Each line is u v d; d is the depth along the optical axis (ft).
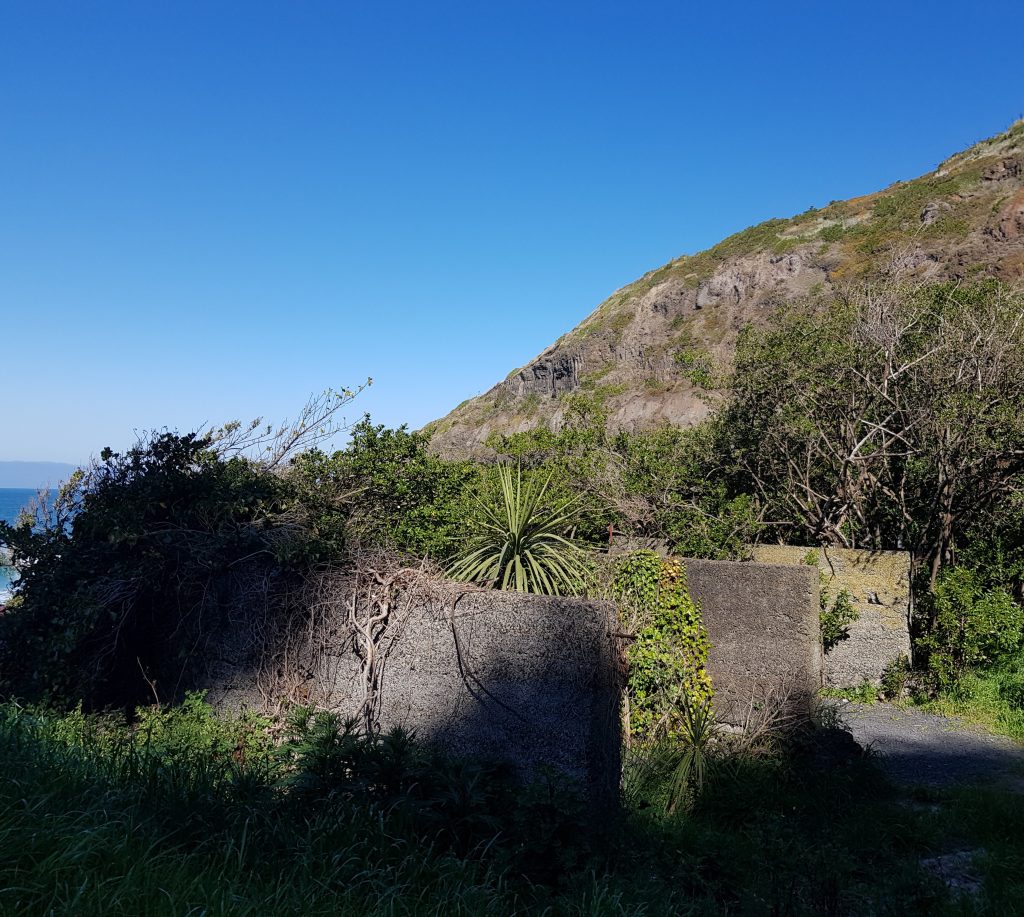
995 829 19.43
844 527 44.09
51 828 11.46
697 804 20.16
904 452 42.01
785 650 25.25
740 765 21.61
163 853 11.55
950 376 41.37
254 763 17.69
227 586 21.70
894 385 43.96
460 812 14.70
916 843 18.58
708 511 43.60
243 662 21.20
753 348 48.24
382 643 19.56
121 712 21.09
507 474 25.61
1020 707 31.37
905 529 41.68
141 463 23.11
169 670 22.13
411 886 12.48
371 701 19.40
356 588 20.18
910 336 45.09
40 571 22.04
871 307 46.37
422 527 30.09
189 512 22.18
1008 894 15.58
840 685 35.47
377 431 31.12
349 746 16.15
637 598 25.29
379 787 15.42
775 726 23.80
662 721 24.00
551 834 14.34
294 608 20.88
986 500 40.22
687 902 14.28
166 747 17.61
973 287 47.73
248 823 13.41
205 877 11.40
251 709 20.81
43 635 21.16
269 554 21.53
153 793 14.24
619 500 44.75
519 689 17.84
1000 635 34.04
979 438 38.60
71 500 24.08
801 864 14.69
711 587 26.40
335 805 14.55
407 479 30.42
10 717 17.67
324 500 28.71
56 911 9.71
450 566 24.62
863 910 14.47
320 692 20.29
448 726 18.44
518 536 23.91
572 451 48.96
